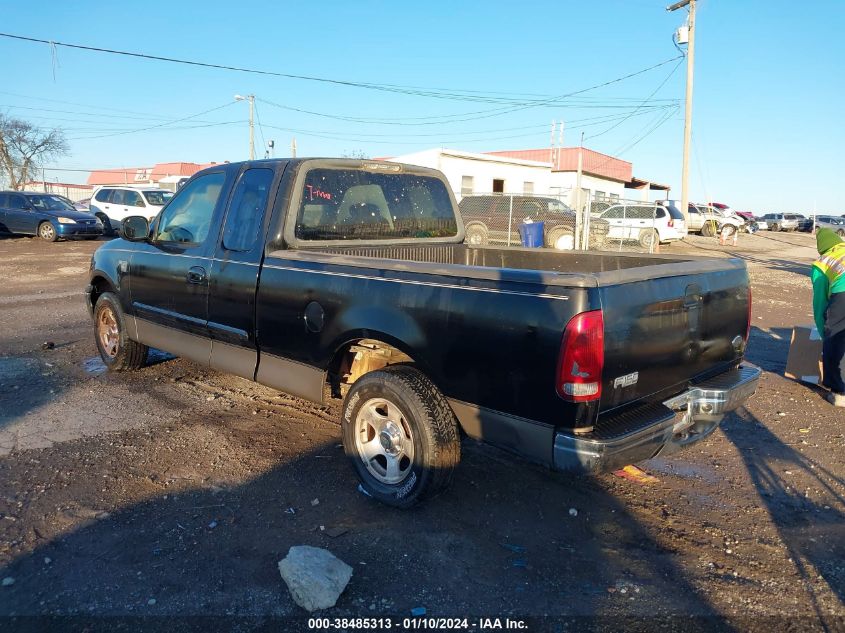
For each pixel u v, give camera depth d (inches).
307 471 172.6
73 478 166.1
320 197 184.4
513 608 118.9
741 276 164.7
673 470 182.4
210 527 143.6
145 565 129.3
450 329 136.2
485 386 132.3
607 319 120.9
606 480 173.2
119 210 936.3
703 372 153.3
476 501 158.6
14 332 340.8
